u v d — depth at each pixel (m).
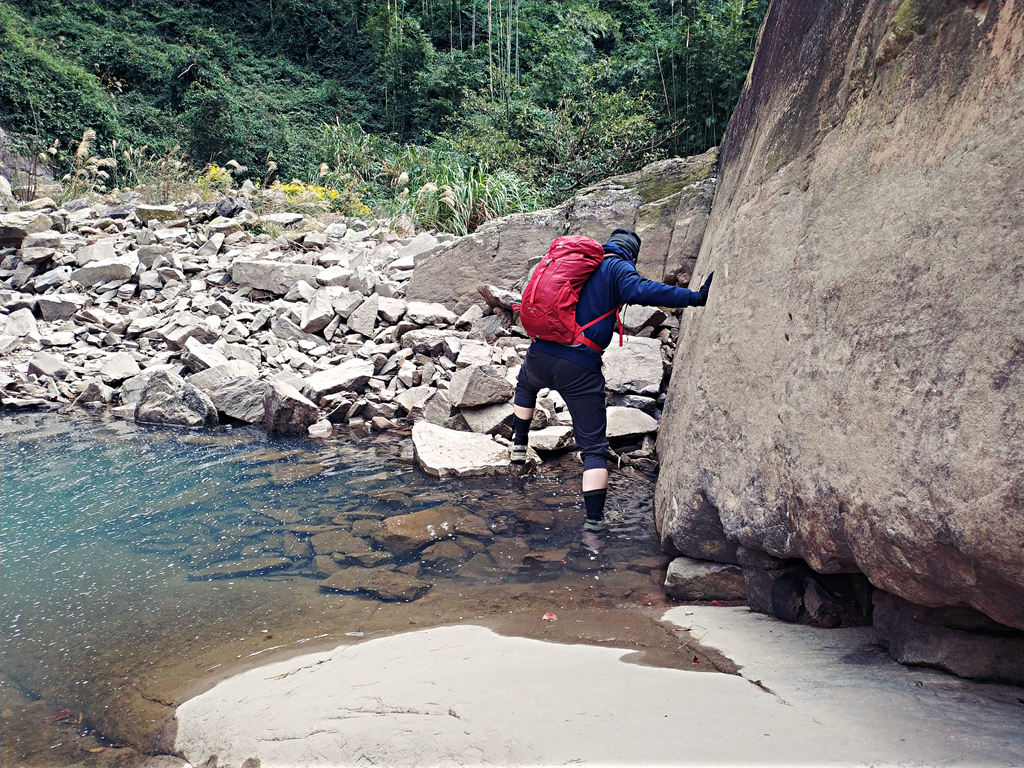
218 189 13.85
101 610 2.68
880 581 1.62
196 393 5.67
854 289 1.72
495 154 13.23
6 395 6.05
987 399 1.22
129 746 1.83
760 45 4.27
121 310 7.84
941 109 1.52
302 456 4.75
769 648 2.05
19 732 1.91
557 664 1.99
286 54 32.69
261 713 1.84
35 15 27.31
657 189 6.58
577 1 24.55
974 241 1.31
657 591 2.78
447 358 6.14
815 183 2.11
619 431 4.75
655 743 1.42
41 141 19.38
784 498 2.03
